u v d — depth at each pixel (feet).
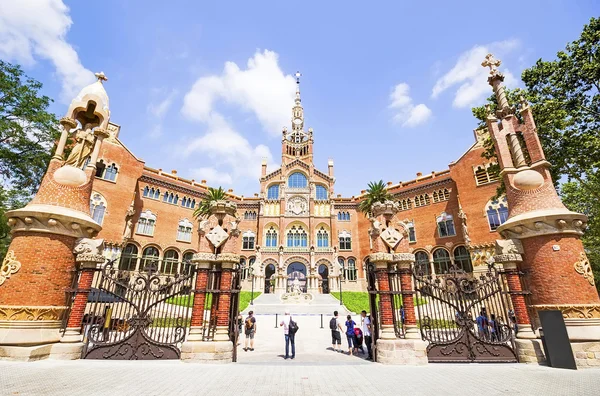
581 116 59.77
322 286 167.53
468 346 36.22
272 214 180.86
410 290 38.34
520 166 41.47
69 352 33.19
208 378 26.96
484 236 116.26
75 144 42.24
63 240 36.01
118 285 37.88
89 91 43.29
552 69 62.95
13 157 66.44
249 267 167.53
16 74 68.49
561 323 31.81
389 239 40.04
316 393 22.66
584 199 80.33
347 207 182.70
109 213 116.57
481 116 73.92
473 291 38.42
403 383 25.71
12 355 30.71
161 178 143.54
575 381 25.68
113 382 24.64
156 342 36.22
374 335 37.68
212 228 40.14
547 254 35.58
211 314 37.70
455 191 137.28
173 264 140.15
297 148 206.39
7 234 68.03
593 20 57.82
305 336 65.72
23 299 32.71
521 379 26.71
